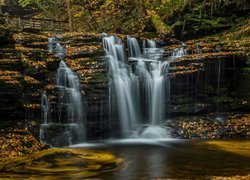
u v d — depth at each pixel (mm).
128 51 19047
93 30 31766
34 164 10375
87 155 11664
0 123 12891
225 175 9039
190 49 18500
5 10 39188
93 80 15688
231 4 22797
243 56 17297
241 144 13477
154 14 25375
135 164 10500
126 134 15828
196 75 16875
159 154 12000
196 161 10836
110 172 9547
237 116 16328
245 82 17031
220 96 17047
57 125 14086
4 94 13008
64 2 34406
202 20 23047
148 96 17094
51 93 14656
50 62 15562
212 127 15531
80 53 16969
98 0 33094
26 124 13359
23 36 17625
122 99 16312
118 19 30188
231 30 22328
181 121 16156
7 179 8828
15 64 14344
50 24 31578
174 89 16906
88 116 15273
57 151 12086
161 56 18859
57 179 8844
